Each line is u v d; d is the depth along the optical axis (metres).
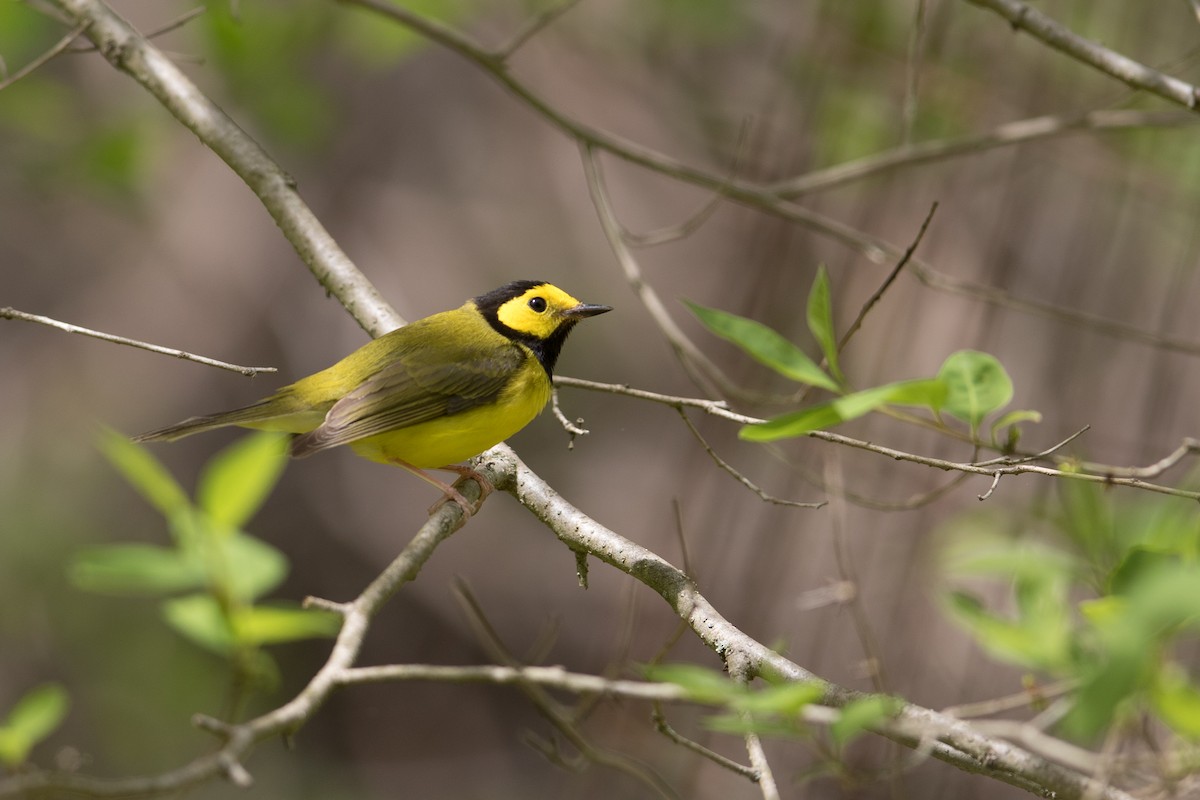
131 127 13.70
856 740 9.75
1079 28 13.08
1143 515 5.60
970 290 9.98
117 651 16.30
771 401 8.91
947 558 6.72
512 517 18.08
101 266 17.48
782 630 12.69
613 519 16.95
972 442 6.20
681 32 14.70
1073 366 13.33
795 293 12.92
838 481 9.66
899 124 13.25
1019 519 7.16
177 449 17.12
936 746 5.12
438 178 17.94
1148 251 13.89
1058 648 4.95
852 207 14.18
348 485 17.92
